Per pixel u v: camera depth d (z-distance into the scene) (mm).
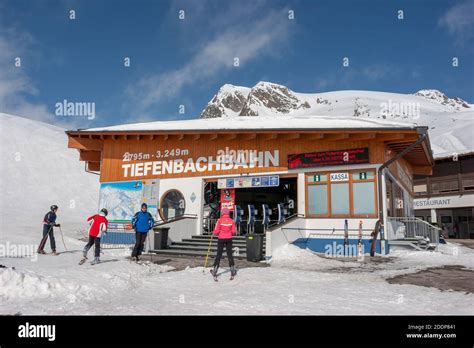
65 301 6520
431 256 13609
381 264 11641
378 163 14461
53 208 14094
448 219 37500
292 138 15977
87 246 11344
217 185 18812
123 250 15867
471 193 35125
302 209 15703
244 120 22906
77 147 20719
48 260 11938
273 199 23234
